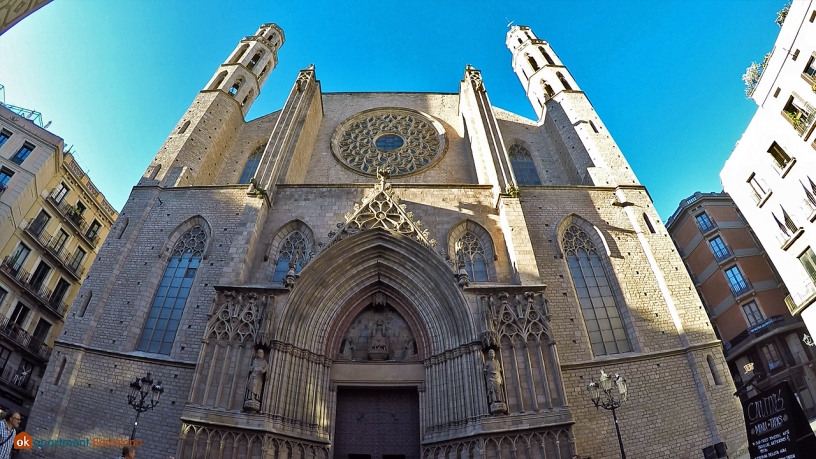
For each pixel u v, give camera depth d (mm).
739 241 41031
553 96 40094
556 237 27797
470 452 19047
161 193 30391
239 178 36812
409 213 26781
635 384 22266
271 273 26156
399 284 25188
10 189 34000
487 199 29266
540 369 20719
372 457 21422
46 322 38125
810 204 26812
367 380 22672
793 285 28734
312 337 23062
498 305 22484
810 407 32250
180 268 27156
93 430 21078
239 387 20297
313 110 40250
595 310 25344
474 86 37594
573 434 19172
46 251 38062
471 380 20781
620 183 30844
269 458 18844
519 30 49969
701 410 21609
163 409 21469
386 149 40656
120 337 23875
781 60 27828
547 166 37375
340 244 25047
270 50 47406
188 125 35906
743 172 32312
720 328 40281
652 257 26922
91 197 43781
